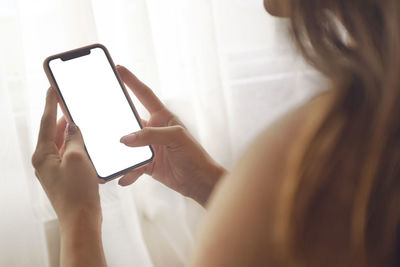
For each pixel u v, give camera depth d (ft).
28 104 3.29
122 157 2.41
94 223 1.65
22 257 3.38
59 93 2.15
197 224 3.74
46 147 1.86
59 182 1.71
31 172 3.34
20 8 3.26
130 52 3.48
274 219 0.84
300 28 0.95
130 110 2.43
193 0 3.52
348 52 0.90
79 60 2.40
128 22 3.43
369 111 0.84
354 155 0.84
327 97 0.91
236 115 3.83
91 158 2.41
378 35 0.85
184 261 3.71
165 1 3.55
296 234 0.83
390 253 0.85
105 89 2.43
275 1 1.12
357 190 0.83
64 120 2.32
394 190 0.83
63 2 3.28
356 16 0.86
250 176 0.88
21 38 3.22
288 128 0.91
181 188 2.36
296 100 3.76
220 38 3.75
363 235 0.83
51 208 3.42
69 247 1.58
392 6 0.81
